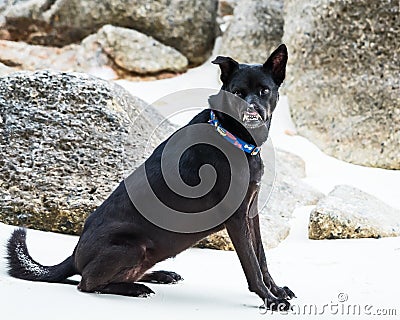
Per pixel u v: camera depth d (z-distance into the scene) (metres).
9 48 16.91
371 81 14.06
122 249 6.40
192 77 16.84
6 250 7.32
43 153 9.35
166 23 16.92
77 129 9.53
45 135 9.47
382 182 12.70
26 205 9.04
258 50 16.75
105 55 16.58
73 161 9.32
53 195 9.07
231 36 17.08
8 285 6.25
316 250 8.91
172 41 17.14
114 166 9.35
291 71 15.38
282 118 15.34
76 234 9.05
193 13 17.19
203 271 7.81
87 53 16.64
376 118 13.89
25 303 5.73
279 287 6.75
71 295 6.17
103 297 6.27
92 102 9.78
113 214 6.62
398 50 13.95
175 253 6.73
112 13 16.86
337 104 14.39
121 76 16.52
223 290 7.00
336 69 14.49
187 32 17.17
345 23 14.34
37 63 16.73
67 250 8.20
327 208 9.76
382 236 9.52
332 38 14.52
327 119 14.48
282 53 6.76
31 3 17.19
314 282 7.31
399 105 13.72
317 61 14.79
